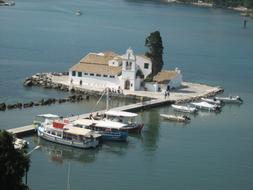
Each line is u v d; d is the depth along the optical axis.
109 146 155.25
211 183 134.50
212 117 190.50
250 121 187.88
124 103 199.62
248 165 146.50
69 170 136.25
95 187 127.88
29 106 185.50
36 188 125.12
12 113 176.00
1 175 92.56
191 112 193.50
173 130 172.00
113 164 142.00
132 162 143.88
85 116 174.62
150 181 133.25
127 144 157.12
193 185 132.75
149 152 151.62
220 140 165.12
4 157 92.88
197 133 170.25
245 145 161.88
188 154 151.75
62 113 180.25
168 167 142.00
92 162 142.62
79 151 150.00
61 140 151.88
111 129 159.62
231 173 141.00
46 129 154.00
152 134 167.00
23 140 148.88
